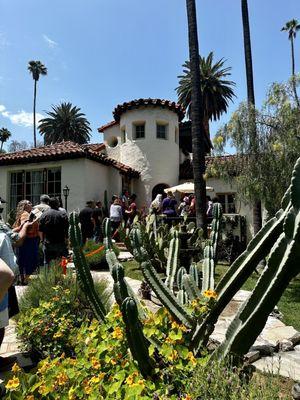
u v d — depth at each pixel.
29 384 2.10
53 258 7.45
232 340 2.17
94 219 12.27
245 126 7.68
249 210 14.09
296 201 1.84
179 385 2.05
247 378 2.12
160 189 17.81
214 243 3.43
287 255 1.87
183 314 2.78
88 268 3.27
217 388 1.79
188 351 2.27
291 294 6.61
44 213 7.45
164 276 6.68
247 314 2.13
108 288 4.92
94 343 2.56
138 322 2.14
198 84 9.84
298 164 1.85
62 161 14.87
